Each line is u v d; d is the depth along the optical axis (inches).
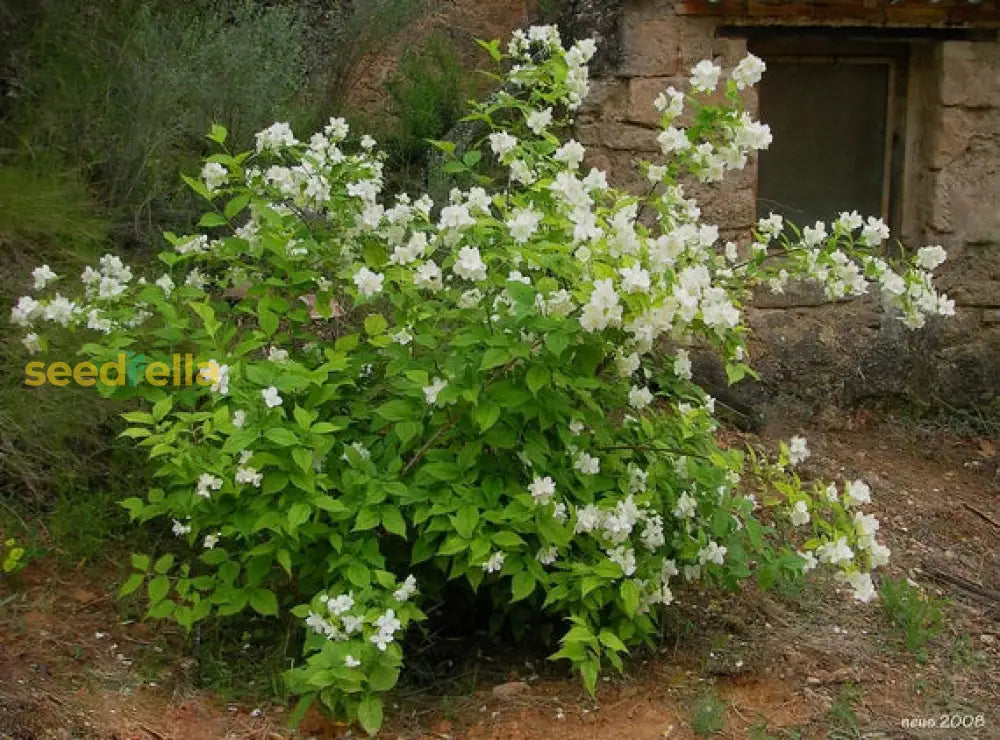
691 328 145.3
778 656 166.1
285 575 161.2
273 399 139.7
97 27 259.6
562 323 135.8
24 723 133.0
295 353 167.3
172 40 268.5
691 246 153.9
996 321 250.1
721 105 156.8
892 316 245.1
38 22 245.1
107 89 248.1
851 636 173.8
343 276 154.3
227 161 161.3
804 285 242.8
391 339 151.4
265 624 162.1
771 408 240.8
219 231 236.7
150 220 232.7
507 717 148.6
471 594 167.2
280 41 285.0
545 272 144.9
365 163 170.6
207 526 149.0
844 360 244.4
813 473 224.1
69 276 204.7
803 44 248.1
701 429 159.8
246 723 143.3
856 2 237.5
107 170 241.4
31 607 157.5
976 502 223.3
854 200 255.3
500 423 145.9
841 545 148.7
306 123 277.6
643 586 149.8
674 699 153.6
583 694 154.8
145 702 143.9
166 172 245.4
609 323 135.0
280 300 161.5
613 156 239.1
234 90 262.5
